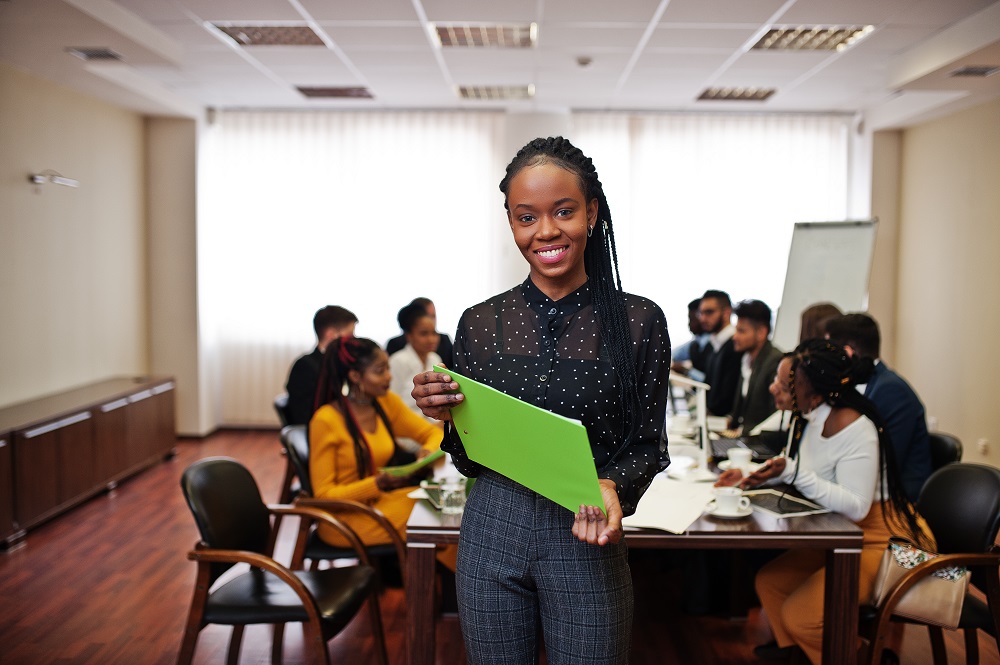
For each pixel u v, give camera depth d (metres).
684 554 3.76
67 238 6.21
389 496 3.55
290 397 4.61
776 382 2.99
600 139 7.90
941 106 6.53
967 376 6.63
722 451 3.65
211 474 2.84
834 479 2.85
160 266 7.54
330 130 7.89
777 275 7.98
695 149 7.92
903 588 2.58
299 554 3.16
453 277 7.97
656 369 1.49
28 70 5.64
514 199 1.44
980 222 6.46
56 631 3.57
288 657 3.34
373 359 3.53
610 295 1.51
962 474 2.83
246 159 7.88
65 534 4.93
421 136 7.89
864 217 7.88
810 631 2.72
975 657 2.99
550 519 1.45
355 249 7.96
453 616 3.66
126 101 6.70
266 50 5.74
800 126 7.90
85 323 6.47
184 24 5.09
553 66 6.16
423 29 5.22
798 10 4.78
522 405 1.29
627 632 1.49
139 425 6.27
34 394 5.80
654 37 5.38
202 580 2.67
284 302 7.96
